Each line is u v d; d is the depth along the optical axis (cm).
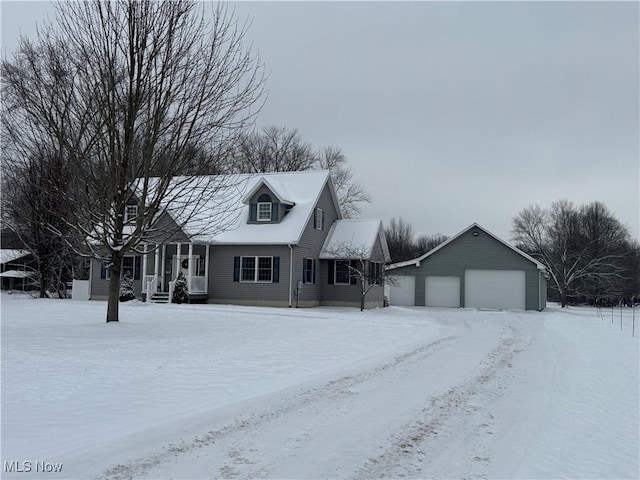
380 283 3775
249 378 1029
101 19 1625
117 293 1912
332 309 3312
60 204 1802
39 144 1689
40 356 1192
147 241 2047
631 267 6250
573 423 805
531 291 3838
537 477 588
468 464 617
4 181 2706
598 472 612
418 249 8412
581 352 1584
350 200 5800
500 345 1681
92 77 1634
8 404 788
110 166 1644
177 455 604
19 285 5050
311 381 1020
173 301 3141
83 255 1800
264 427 721
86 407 786
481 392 987
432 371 1179
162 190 1702
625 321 2983
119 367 1095
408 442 686
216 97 1686
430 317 2956
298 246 3219
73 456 583
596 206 6134
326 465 593
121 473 544
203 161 1738
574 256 5734
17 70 1652
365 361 1280
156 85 1653
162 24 1653
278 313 2666
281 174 3688
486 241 3947
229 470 565
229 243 3231
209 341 1537
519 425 782
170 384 957
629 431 775
